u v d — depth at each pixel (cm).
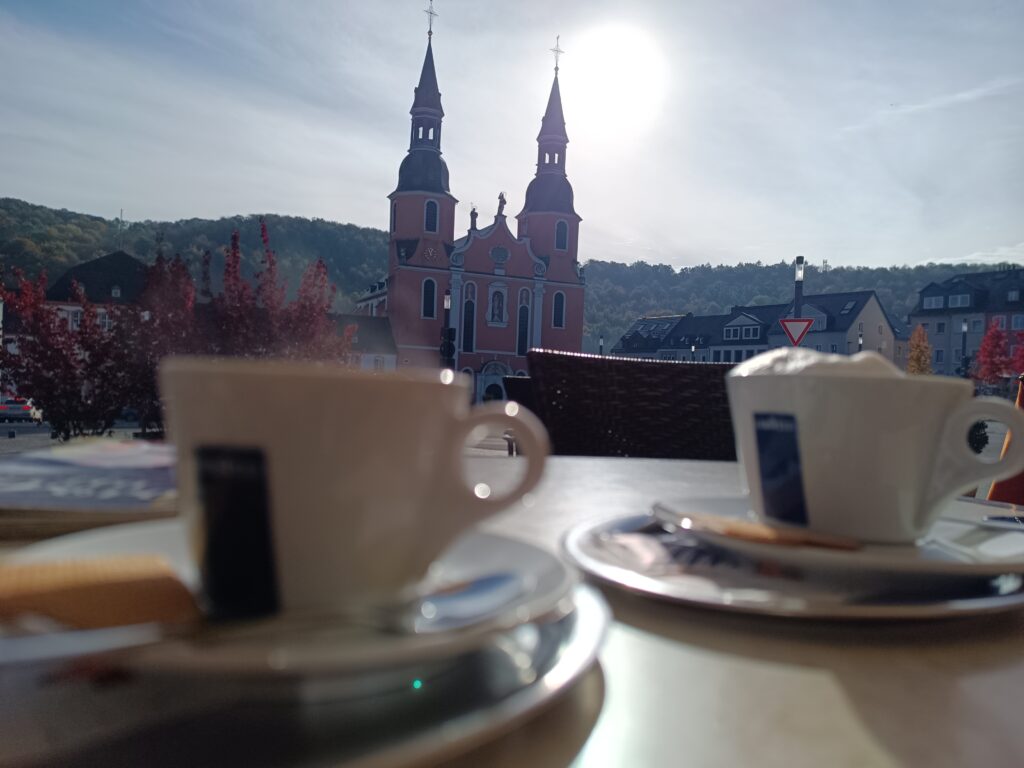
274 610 26
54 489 42
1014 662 30
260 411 26
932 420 44
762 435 47
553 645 27
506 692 24
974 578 40
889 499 44
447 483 29
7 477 45
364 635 24
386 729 21
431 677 25
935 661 30
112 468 47
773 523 47
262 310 1437
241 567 26
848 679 27
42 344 1140
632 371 158
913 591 37
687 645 31
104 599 24
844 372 44
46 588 24
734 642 31
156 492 42
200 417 26
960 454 44
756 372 48
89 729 21
